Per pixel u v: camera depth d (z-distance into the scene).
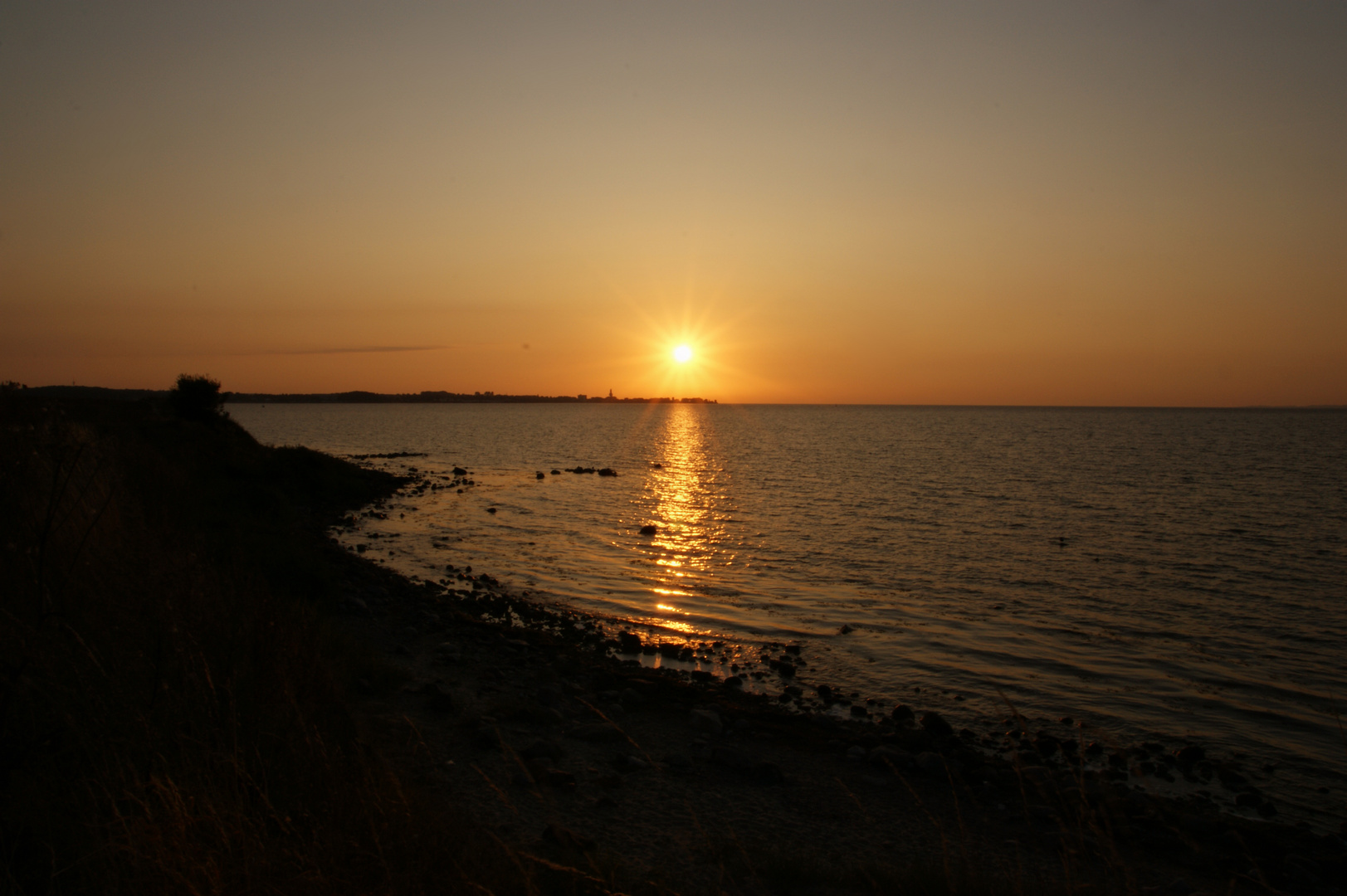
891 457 74.12
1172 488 46.69
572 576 22.42
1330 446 94.81
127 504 10.29
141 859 3.77
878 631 17.22
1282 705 13.31
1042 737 11.51
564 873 5.49
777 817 8.02
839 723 11.79
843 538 29.33
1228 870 7.82
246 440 44.84
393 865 4.43
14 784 4.19
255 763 4.98
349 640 11.61
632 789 8.24
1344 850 8.60
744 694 12.91
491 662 12.95
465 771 7.88
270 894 3.83
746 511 36.69
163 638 5.73
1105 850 7.50
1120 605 19.83
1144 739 11.84
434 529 30.34
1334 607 19.77
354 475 42.56
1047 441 106.38
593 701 11.49
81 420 19.14
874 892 6.24
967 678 14.32
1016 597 20.59
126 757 4.45
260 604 7.48
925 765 9.74
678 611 18.67
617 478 53.22
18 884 3.63
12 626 4.95
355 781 5.31
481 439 104.19
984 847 7.75
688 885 6.09
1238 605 19.95
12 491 6.82
